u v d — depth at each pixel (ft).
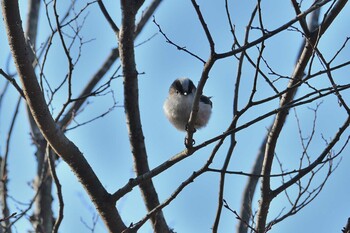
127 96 40.24
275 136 37.17
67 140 35.70
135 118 40.29
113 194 36.81
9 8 32.37
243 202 43.96
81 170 36.42
